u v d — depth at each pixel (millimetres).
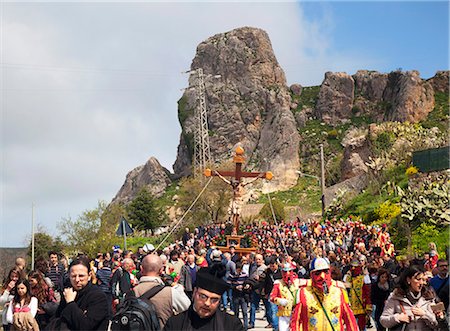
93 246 55344
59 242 57750
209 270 6426
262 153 120812
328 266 9531
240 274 18906
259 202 101812
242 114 127438
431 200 40562
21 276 10883
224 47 134875
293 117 124188
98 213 60250
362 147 77875
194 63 137500
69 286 8109
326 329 9398
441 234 37156
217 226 39344
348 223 40125
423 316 8625
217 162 122812
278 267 17500
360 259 17719
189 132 131125
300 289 9641
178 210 90312
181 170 133125
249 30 136625
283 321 13008
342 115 125500
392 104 121812
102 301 7965
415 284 8719
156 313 7422
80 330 7750
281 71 135125
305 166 114438
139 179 133625
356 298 14289
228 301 24078
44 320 10617
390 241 37094
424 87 115438
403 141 60594
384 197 51062
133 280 15727
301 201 97875
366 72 130375
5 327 10688
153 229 90000
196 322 6445
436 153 45250
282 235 37594
